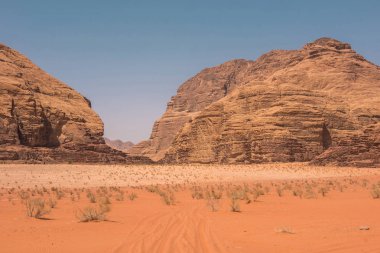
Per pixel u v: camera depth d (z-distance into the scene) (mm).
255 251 12523
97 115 138375
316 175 81938
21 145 110750
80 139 125562
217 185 54031
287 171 90625
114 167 93188
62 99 136125
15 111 115875
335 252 12375
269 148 135625
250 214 22203
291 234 15461
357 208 24312
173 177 71750
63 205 27375
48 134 122375
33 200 27703
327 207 25328
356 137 118312
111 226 17766
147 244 13625
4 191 41469
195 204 28250
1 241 14125
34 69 139750
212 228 17109
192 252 12320
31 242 14008
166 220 19734
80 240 14453
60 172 73438
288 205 27031
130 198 31828
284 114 143125
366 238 14406
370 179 64500
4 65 127500
